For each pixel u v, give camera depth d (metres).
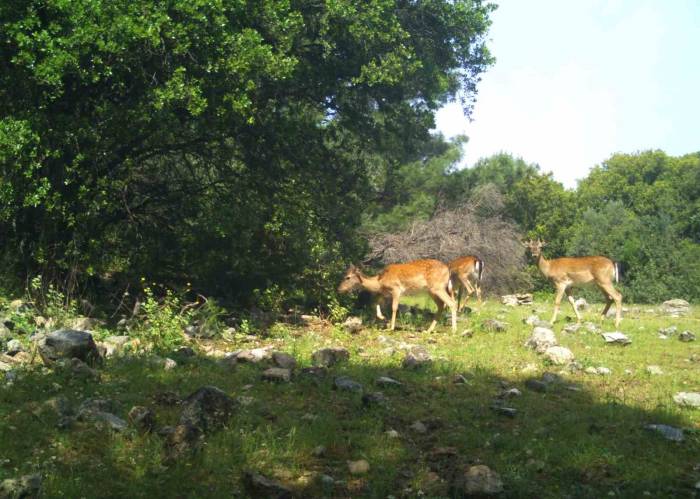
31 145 10.12
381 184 22.88
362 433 6.13
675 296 25.14
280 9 11.55
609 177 43.97
